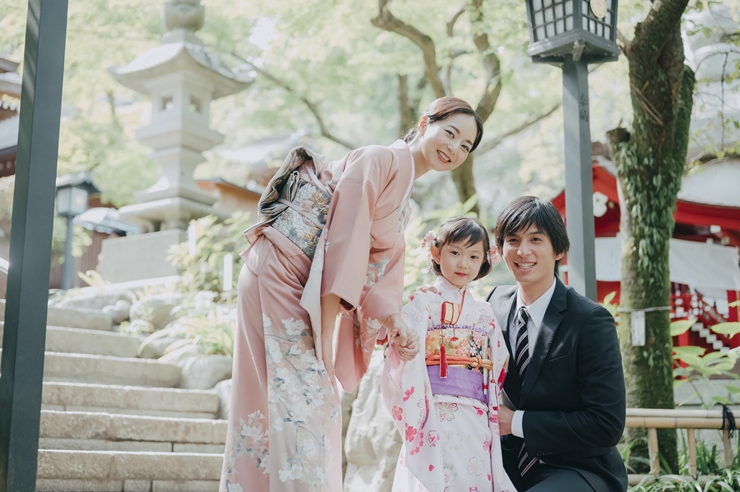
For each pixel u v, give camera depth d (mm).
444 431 2498
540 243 2672
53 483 3611
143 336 6023
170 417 4676
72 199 10219
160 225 7992
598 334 2590
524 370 2686
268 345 2381
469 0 8055
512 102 11117
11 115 7730
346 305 2404
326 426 2350
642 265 5113
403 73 10430
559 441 2498
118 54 10133
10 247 2418
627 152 5258
